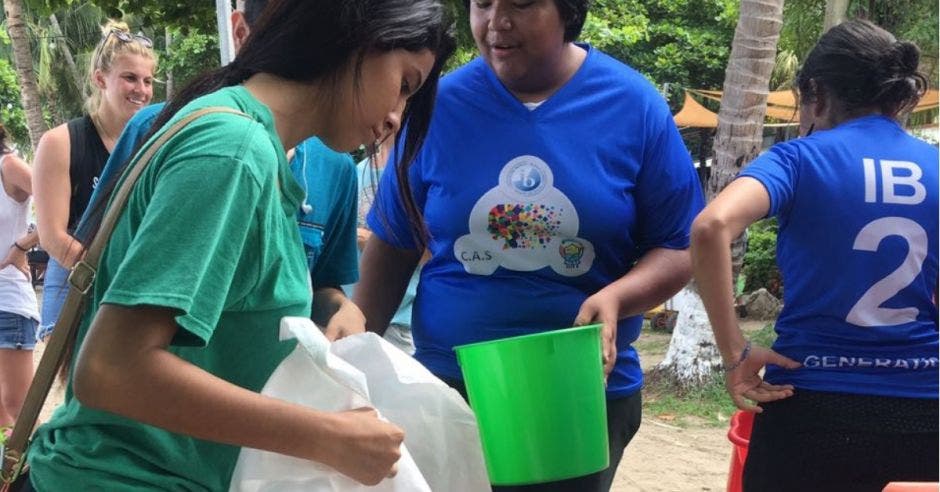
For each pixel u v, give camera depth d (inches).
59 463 73.2
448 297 116.6
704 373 348.2
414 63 77.6
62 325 74.0
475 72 116.9
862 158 108.2
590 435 91.0
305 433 69.1
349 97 75.3
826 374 107.7
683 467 264.5
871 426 106.7
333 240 107.3
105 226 72.4
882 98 111.9
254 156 68.4
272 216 71.0
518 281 112.9
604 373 101.0
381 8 73.9
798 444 109.3
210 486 75.2
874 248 106.6
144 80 179.6
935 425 106.9
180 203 65.6
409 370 82.4
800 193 107.8
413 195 119.3
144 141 77.2
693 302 352.2
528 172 111.0
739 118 323.6
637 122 112.8
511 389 88.7
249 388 75.0
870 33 113.0
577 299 112.6
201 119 69.5
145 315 64.7
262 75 76.7
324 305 102.0
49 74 1143.6
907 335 106.7
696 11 861.8
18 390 223.0
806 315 109.2
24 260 222.5
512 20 108.1
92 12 1124.5
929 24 488.7
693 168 117.6
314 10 74.4
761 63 322.7
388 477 74.0
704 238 104.1
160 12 365.1
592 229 110.7
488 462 91.3
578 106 112.5
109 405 65.4
